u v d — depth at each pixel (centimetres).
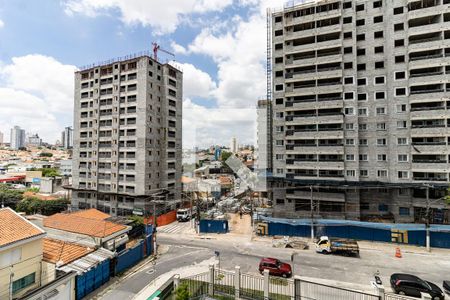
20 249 1577
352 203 3441
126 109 4559
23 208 4744
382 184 3294
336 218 3478
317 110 3647
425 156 3189
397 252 2531
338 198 3431
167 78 4862
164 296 1633
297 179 3650
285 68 3853
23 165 9581
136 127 4441
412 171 3173
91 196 4872
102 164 4784
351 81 3547
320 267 2278
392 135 3312
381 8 3481
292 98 3828
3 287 1459
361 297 1587
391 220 3291
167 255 2667
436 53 3238
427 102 3158
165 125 4781
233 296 1562
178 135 5138
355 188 3384
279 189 3831
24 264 1595
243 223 3953
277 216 3791
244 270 2222
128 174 4459
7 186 6097
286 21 3859
